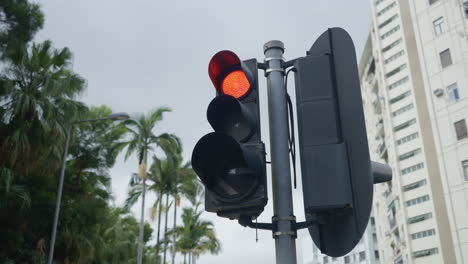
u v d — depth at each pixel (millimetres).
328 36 2385
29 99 16641
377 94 58000
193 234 47125
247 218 2229
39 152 17453
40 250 18672
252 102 2406
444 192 37500
